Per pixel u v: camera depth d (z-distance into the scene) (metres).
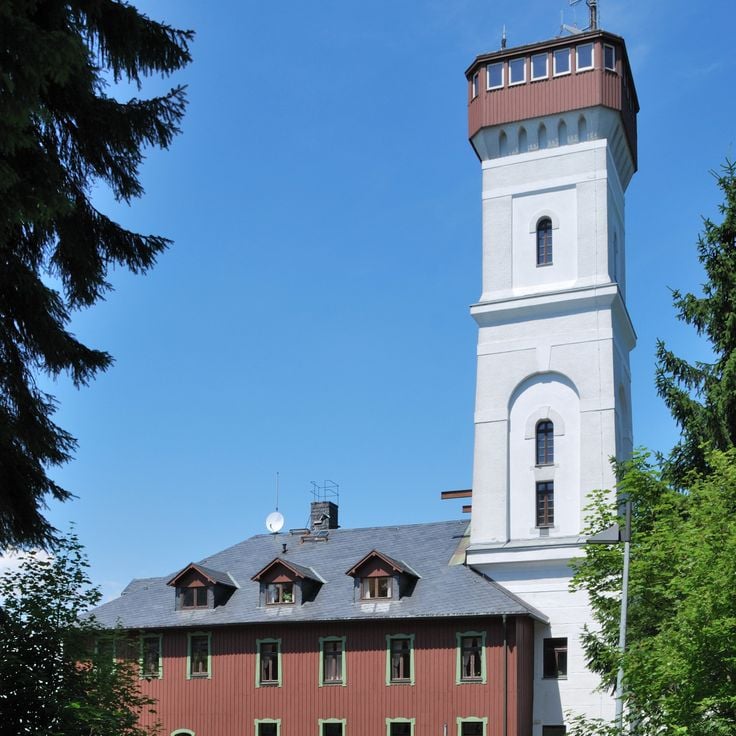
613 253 53.25
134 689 26.48
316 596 51.00
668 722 24.12
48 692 23.92
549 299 51.78
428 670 47.16
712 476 28.91
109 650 26.45
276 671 49.69
